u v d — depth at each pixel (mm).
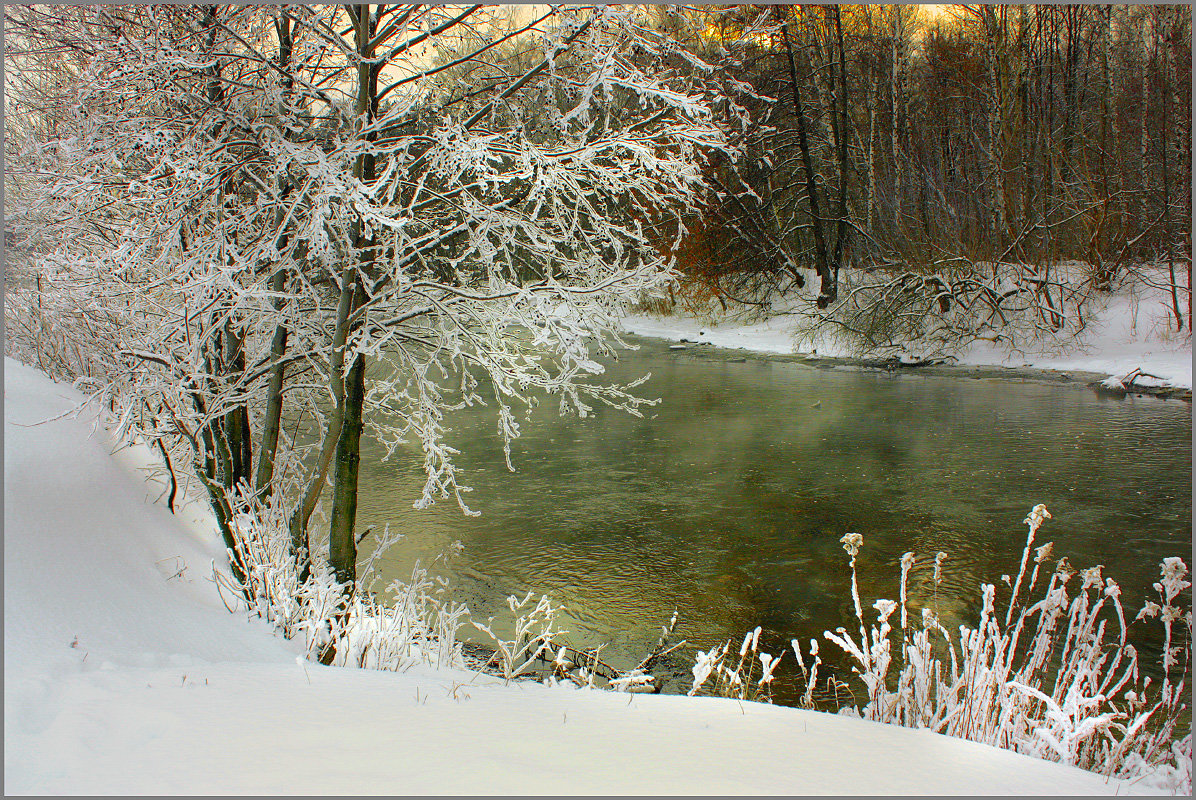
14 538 5148
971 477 11758
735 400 18812
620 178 6945
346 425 7273
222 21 6730
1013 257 23406
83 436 8031
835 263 28859
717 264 29656
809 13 28500
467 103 7590
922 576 8328
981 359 22578
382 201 6492
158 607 5328
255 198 6898
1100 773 3332
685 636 7180
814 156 32156
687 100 6578
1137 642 6727
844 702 5887
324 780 2537
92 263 6129
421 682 4227
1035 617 7246
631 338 32656
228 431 8305
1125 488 10906
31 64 7039
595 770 2744
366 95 6574
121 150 6121
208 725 3135
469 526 10250
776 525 10023
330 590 6059
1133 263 24469
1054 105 28484
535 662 6645
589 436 15445
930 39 32125
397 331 7180
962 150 30078
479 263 7297
